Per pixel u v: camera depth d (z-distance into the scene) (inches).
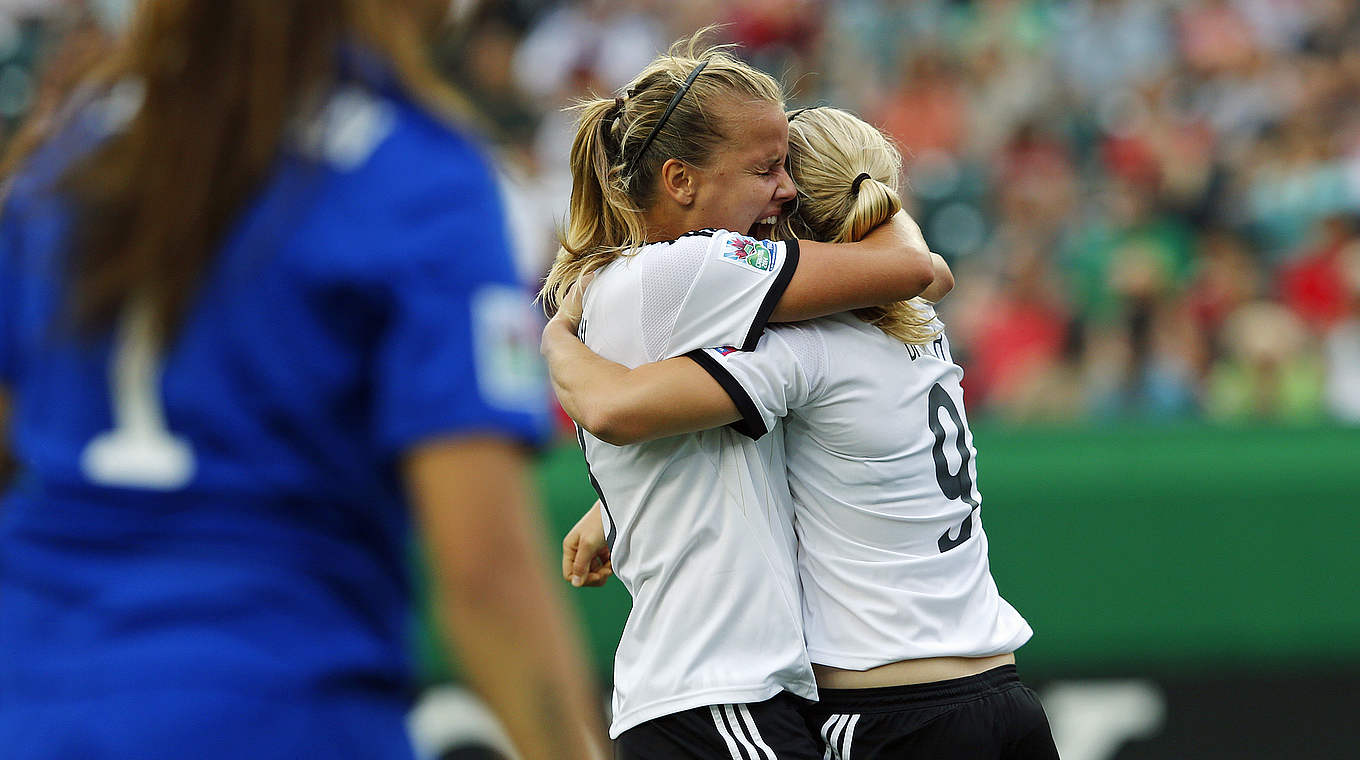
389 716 195.5
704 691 306.5
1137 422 690.2
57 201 191.5
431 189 190.7
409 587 203.9
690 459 314.3
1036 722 330.6
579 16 1311.5
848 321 323.6
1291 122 1205.7
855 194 331.9
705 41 1336.1
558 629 189.3
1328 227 1027.9
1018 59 1307.8
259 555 186.2
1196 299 989.8
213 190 186.1
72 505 188.7
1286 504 578.6
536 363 196.1
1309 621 575.5
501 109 1120.8
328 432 188.5
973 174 1188.5
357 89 195.8
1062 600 577.9
